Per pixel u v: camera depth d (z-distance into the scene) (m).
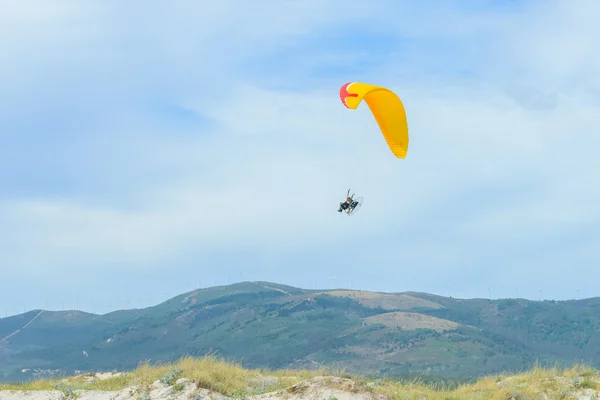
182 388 113.19
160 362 135.38
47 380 146.62
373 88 152.62
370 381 126.50
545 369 131.38
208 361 129.75
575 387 118.25
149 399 110.62
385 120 168.62
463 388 129.38
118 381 128.75
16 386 135.75
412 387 127.06
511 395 115.69
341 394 107.88
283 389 112.50
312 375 127.81
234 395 112.75
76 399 117.69
